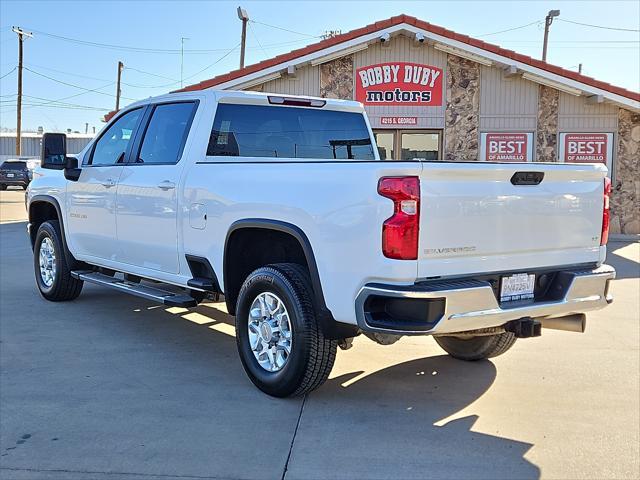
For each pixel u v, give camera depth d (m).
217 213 4.71
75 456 3.48
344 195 3.77
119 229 5.88
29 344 5.61
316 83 15.05
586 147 14.91
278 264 4.40
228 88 14.73
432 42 14.53
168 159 5.41
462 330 3.69
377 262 3.59
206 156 5.10
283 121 5.65
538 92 14.84
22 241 13.36
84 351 5.43
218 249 4.73
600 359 5.41
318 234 3.92
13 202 26.22
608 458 3.55
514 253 3.94
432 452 3.60
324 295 3.93
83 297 7.59
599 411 4.24
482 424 4.00
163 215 5.28
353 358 5.39
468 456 3.55
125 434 3.77
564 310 4.14
